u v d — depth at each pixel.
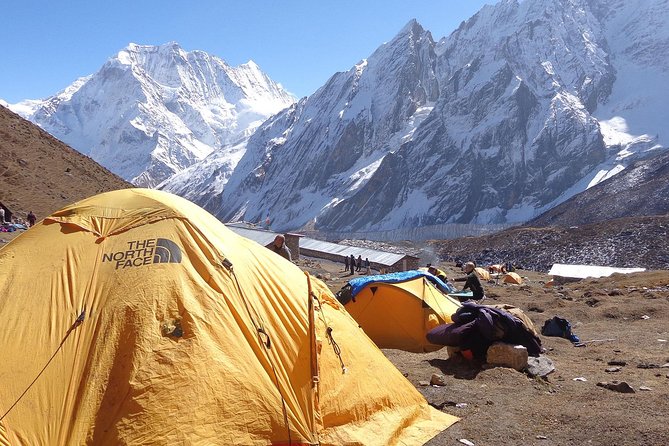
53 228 7.50
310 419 6.77
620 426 7.43
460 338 10.84
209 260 7.22
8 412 5.91
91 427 5.88
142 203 7.74
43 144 67.88
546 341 13.84
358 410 7.32
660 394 8.74
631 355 12.05
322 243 76.12
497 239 115.94
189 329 6.54
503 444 7.15
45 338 6.41
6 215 44.75
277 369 6.82
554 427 7.64
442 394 9.03
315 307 7.94
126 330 6.43
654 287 27.81
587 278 50.59
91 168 71.06
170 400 6.05
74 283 6.85
